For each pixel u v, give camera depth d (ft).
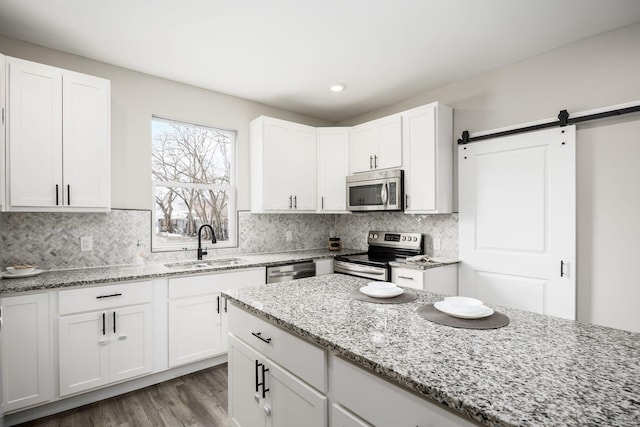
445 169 10.30
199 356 8.77
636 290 7.26
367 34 7.80
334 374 3.60
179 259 10.28
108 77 9.12
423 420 2.72
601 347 3.33
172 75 9.91
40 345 6.68
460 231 10.37
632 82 7.35
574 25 7.44
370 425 3.20
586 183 7.96
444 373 2.78
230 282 9.32
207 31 7.61
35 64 7.23
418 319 4.21
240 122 11.80
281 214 12.90
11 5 6.59
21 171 7.05
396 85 10.77
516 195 9.13
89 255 8.80
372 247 12.82
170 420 6.81
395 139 11.00
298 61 9.12
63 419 6.80
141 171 9.65
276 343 4.50
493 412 2.21
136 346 7.82
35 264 8.06
